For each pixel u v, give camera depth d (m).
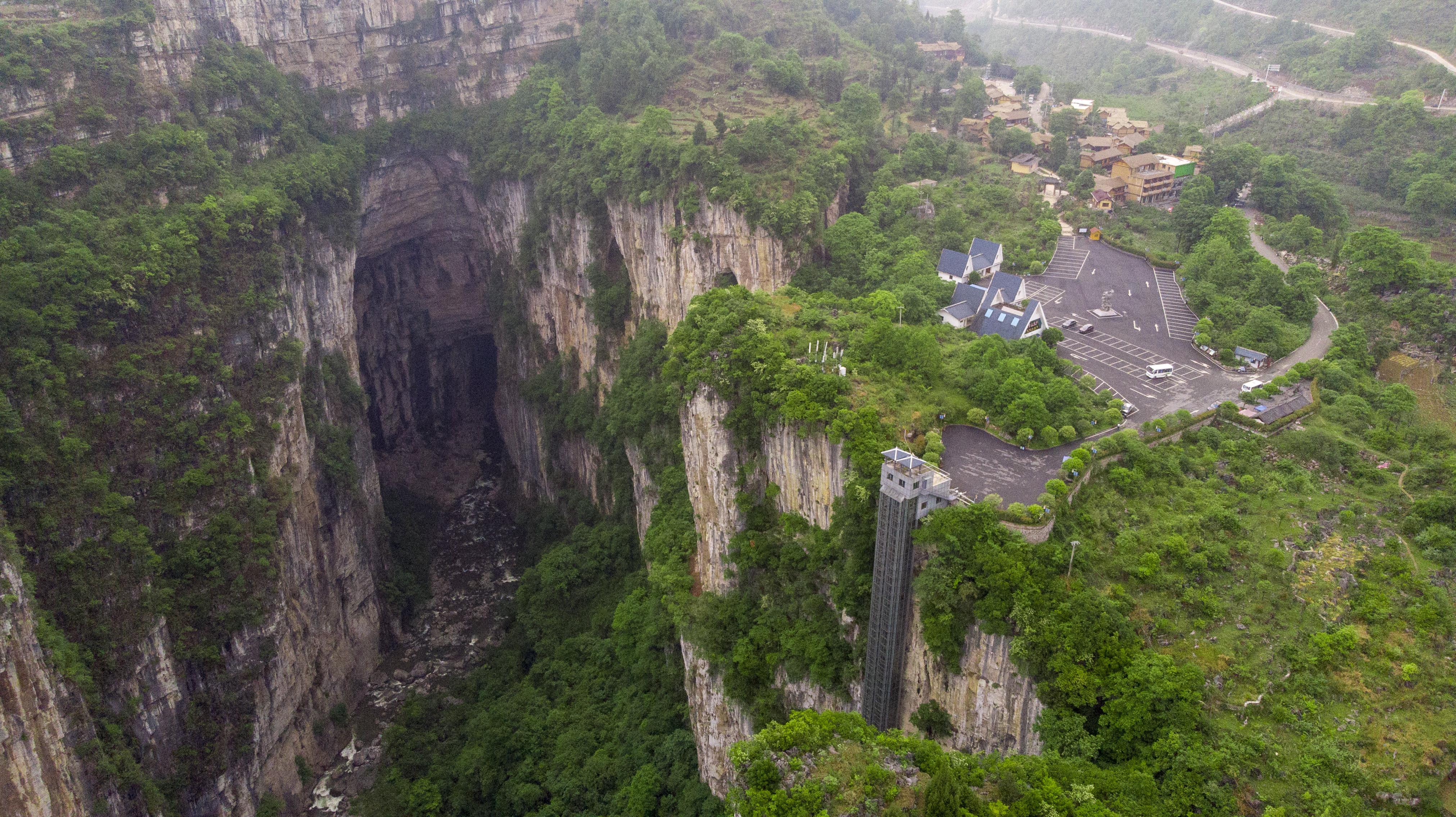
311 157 149.62
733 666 93.62
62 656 87.25
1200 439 90.56
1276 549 76.94
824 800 63.03
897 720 80.44
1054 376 97.19
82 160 115.81
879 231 137.38
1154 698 64.38
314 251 145.25
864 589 80.94
